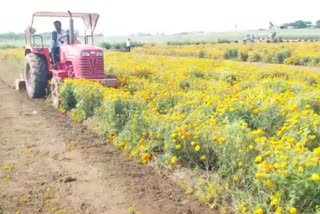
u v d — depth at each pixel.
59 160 5.66
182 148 4.93
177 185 4.71
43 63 10.19
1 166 5.41
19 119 8.18
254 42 36.97
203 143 4.85
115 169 5.28
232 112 5.80
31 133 7.09
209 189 4.22
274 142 4.23
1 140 6.64
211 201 4.22
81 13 9.50
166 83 10.12
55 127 7.50
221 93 7.79
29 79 11.06
